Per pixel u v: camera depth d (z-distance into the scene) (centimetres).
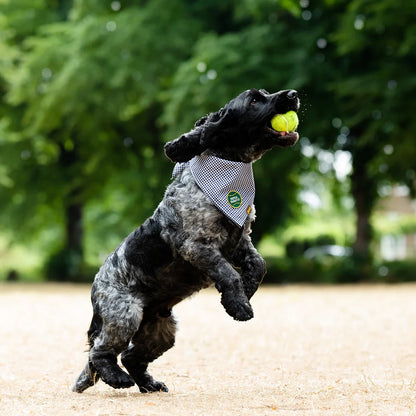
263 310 1533
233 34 2544
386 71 2262
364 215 2755
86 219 4041
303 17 2614
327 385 676
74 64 2581
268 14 2577
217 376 759
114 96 2611
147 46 2573
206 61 2375
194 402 571
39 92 2777
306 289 2305
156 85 2542
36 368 831
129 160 3031
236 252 598
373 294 1973
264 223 2967
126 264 601
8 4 3084
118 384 591
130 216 2977
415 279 2586
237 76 2381
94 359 601
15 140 2914
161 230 588
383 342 1014
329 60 2542
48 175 3152
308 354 920
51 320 1388
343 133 2684
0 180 2773
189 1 2836
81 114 2730
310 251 3622
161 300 613
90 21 2627
